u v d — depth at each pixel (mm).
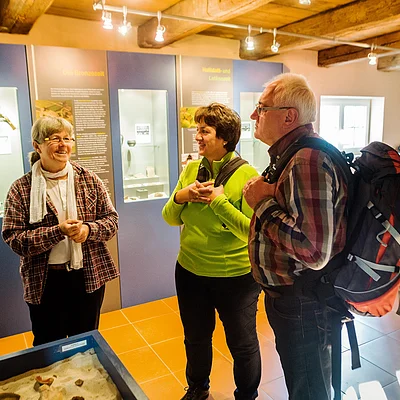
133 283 3496
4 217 1905
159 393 2301
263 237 1430
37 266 1912
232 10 2611
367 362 2531
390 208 1245
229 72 3717
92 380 1556
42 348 1642
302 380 1481
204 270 1886
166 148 3527
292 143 1395
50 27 3363
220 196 1772
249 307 1906
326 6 3291
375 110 5809
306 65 5000
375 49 4441
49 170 1953
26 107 2877
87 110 3096
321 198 1237
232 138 1864
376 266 1266
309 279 1368
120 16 3400
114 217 2111
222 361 2604
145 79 3303
